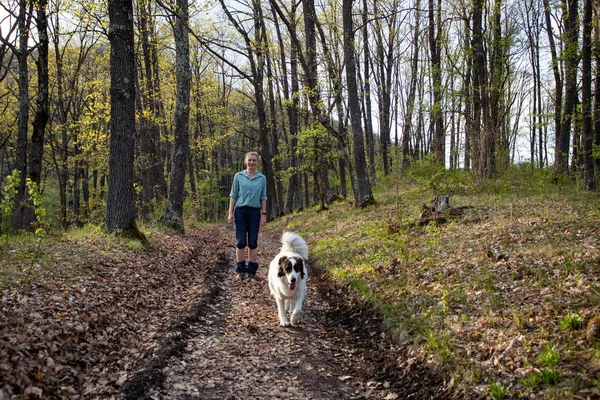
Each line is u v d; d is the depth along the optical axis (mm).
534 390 3273
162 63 21625
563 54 14461
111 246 8109
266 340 5230
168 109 23219
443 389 3811
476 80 15352
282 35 26453
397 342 4914
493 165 14727
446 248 7777
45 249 7070
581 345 3609
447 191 14391
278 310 6270
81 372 3857
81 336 4414
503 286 5340
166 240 10734
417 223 10062
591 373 3223
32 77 19391
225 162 44438
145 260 8047
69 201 27812
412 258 7453
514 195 12453
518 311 4504
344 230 12906
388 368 4520
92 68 21969
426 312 5191
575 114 15352
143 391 3656
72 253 7055
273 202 28375
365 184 15734
